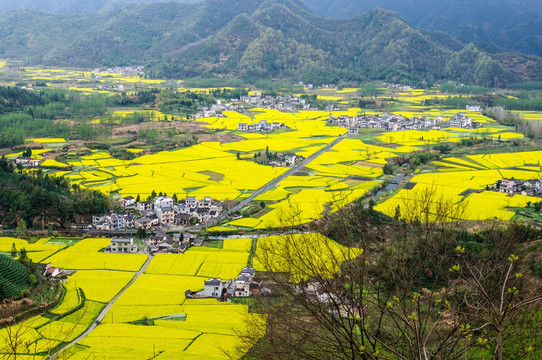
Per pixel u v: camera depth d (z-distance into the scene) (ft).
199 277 538.47
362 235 212.02
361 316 176.35
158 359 368.89
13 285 492.54
